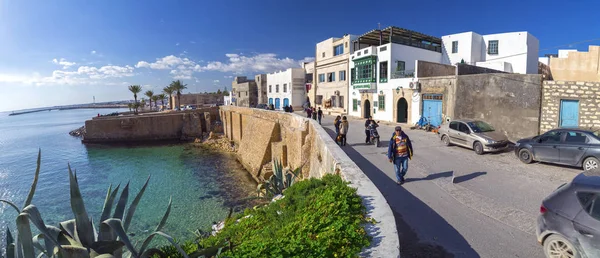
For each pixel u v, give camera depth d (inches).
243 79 2906.0
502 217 277.7
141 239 582.2
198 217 692.7
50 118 6102.4
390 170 454.9
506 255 213.2
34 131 3024.1
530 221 268.2
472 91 735.1
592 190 183.8
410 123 1007.0
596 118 551.5
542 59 1434.5
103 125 1892.2
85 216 149.0
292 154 872.9
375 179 408.8
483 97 708.7
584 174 204.8
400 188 368.2
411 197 335.3
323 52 1668.3
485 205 308.0
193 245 229.5
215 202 790.5
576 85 568.4
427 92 914.1
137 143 1868.8
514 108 650.2
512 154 554.9
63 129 3144.7
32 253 129.3
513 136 653.9
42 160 1444.4
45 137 2393.0
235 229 254.2
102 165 1298.0
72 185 144.4
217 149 1588.3
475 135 571.2
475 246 226.4
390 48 1128.2
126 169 1207.6
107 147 1750.7
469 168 458.3
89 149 1702.8
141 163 1310.3
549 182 384.2
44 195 920.9
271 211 263.9
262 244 167.2
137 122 1913.1
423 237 242.4
